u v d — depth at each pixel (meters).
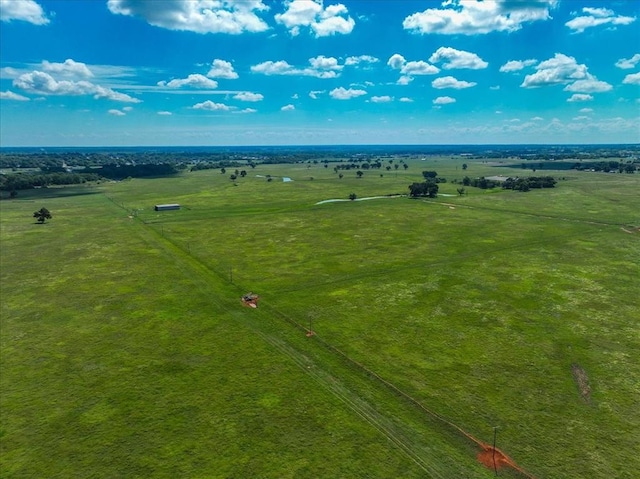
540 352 48.09
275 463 32.59
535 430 35.72
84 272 79.19
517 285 68.94
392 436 35.41
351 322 56.62
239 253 90.62
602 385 41.75
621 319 55.94
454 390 41.34
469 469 31.91
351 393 41.25
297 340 52.03
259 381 43.41
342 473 31.56
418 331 53.72
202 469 32.12
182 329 55.47
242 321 57.72
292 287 70.00
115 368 46.22
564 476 31.00
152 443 34.88
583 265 78.75
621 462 32.12
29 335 54.16
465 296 64.69
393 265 80.69
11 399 40.81
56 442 35.12
